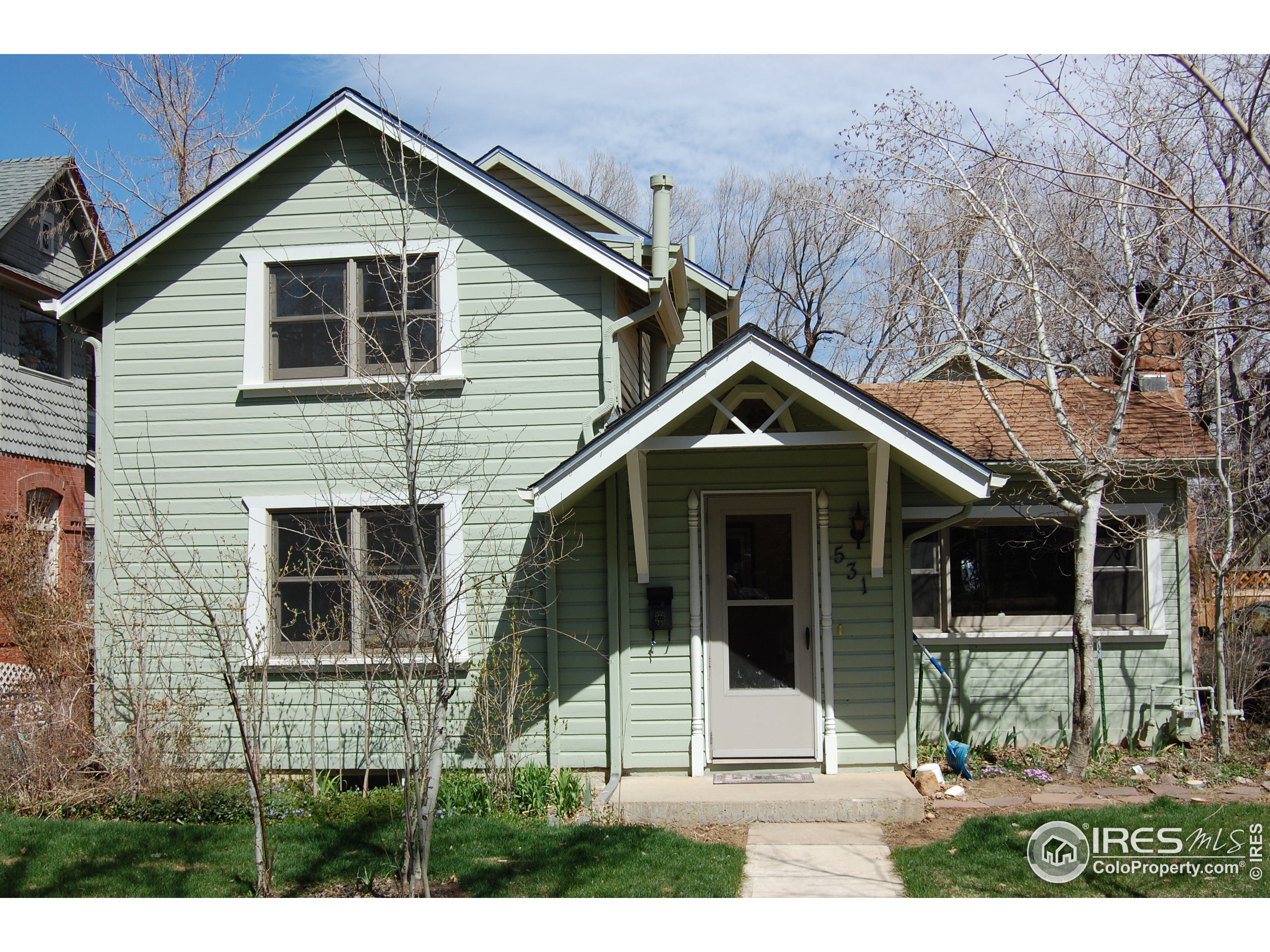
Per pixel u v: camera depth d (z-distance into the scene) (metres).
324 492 10.50
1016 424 12.09
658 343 13.98
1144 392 12.77
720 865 7.44
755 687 10.27
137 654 9.95
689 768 10.07
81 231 20.97
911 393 13.21
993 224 10.51
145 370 10.83
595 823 8.78
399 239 10.34
